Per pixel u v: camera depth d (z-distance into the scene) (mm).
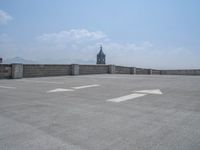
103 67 28312
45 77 20281
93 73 26828
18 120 4906
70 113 5520
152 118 5035
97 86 11609
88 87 11148
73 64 23953
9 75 18469
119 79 17094
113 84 12695
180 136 3865
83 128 4316
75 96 8211
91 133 4027
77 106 6371
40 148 3367
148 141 3637
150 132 4074
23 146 3449
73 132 4086
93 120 4871
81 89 10320
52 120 4891
